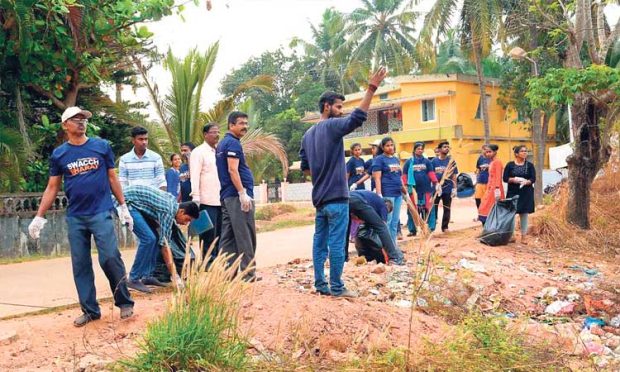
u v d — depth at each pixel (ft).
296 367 15.49
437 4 82.12
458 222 49.65
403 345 17.61
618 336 22.17
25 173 40.98
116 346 16.62
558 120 115.44
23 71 39.81
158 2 41.34
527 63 90.38
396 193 33.58
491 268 29.35
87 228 18.28
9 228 36.96
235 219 21.98
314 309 18.92
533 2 47.70
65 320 18.76
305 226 55.06
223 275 16.28
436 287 23.48
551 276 30.12
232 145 22.04
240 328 16.98
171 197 22.24
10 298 22.15
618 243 38.91
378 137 118.21
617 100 38.65
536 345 18.33
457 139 104.27
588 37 40.88
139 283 22.07
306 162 22.31
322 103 21.42
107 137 50.21
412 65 116.98
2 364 15.46
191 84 54.60
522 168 36.86
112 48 44.96
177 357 14.85
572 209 41.37
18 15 36.17
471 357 16.16
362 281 25.12
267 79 56.54
